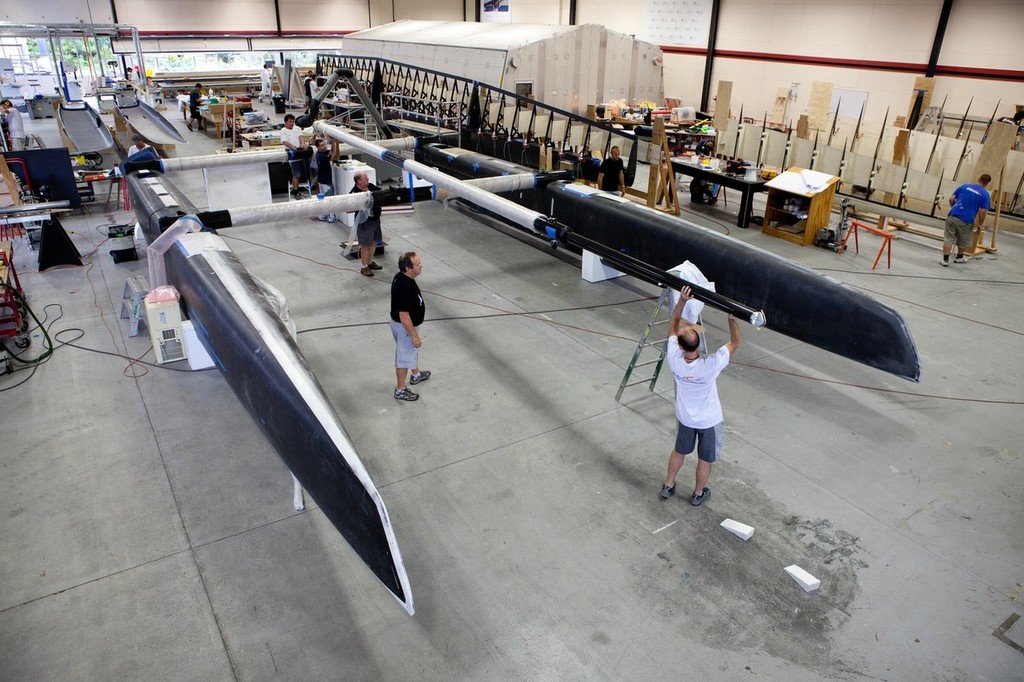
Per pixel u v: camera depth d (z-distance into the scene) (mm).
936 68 12656
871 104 13906
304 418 3902
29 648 3477
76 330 6980
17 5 23141
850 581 3967
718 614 3734
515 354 6641
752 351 6832
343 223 10711
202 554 4105
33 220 8703
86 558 4062
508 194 9742
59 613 3680
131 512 4453
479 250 9695
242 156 9883
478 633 3594
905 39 13047
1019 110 11203
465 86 14258
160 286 6531
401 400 5797
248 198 11250
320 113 18562
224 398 5812
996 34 11656
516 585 3908
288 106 22734
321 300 7824
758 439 5324
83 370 6215
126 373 6176
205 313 5352
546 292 8195
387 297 7961
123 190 12477
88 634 3561
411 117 15852
